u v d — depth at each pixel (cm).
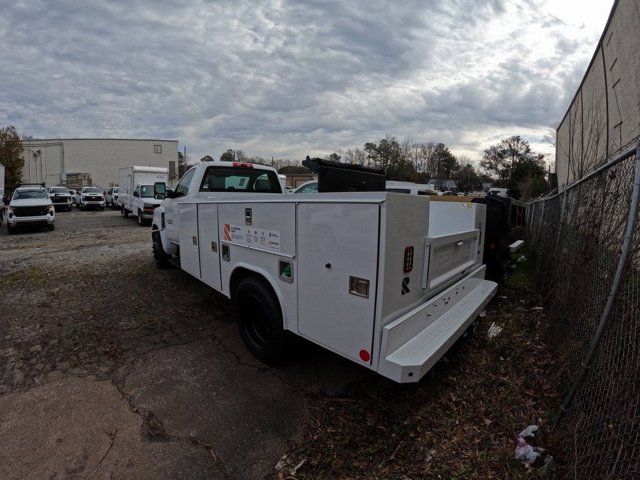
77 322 464
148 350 389
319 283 266
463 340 368
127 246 1051
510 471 225
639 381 200
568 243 397
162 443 254
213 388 320
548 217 630
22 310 507
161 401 301
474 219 384
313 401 301
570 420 245
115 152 5212
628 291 223
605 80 1104
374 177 411
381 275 223
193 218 464
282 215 296
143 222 1633
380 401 299
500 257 592
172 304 532
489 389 312
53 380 331
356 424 272
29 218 1385
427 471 228
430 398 301
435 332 273
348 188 376
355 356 245
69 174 4934
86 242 1140
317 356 376
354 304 241
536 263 739
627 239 222
